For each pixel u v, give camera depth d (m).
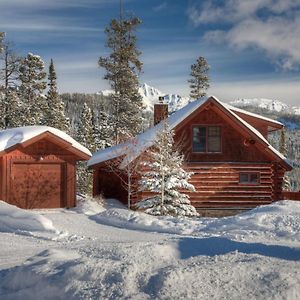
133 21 41.94
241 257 7.42
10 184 22.83
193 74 54.34
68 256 8.05
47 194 23.45
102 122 58.62
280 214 17.38
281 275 6.24
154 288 6.15
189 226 17.19
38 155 23.27
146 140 24.98
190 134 26.34
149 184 22.22
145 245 8.37
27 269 7.32
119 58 41.88
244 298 5.74
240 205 26.31
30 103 47.91
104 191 28.97
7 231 16.12
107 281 6.48
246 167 26.44
